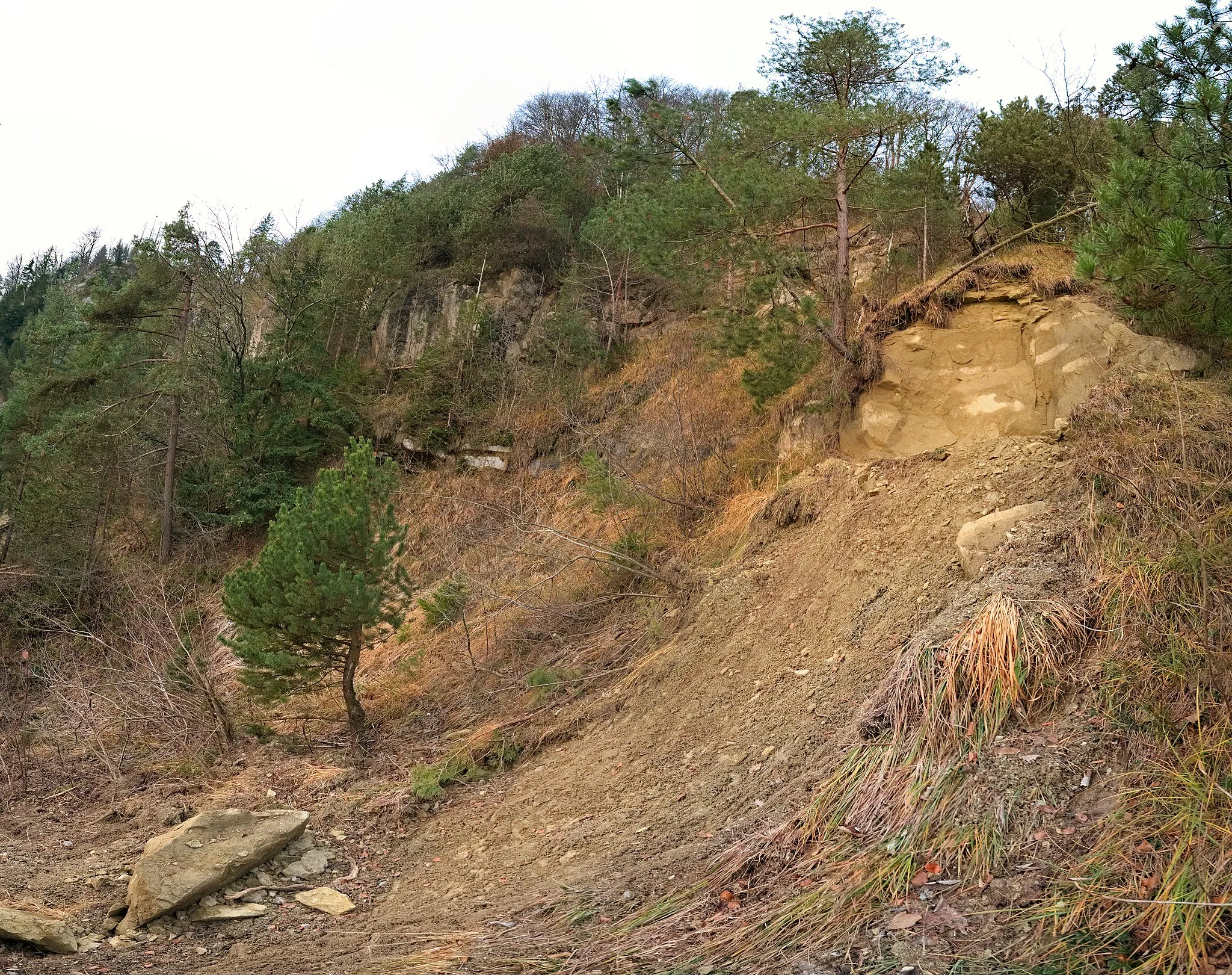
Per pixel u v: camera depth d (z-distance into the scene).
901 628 6.61
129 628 14.41
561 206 24.64
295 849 6.91
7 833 7.88
